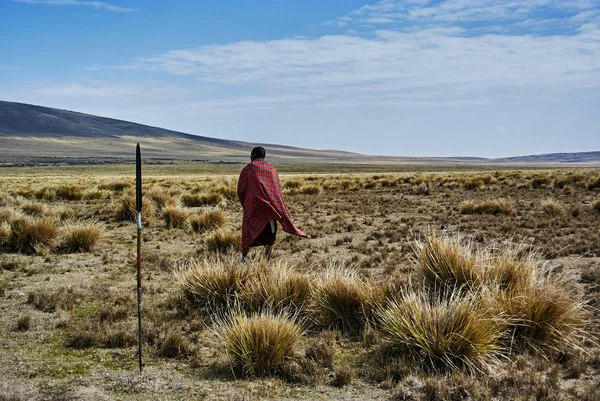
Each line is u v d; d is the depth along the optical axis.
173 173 130.50
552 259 11.20
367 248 12.86
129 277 10.16
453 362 5.65
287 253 12.66
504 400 4.89
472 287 6.96
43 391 5.08
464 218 18.61
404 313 6.20
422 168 190.25
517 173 49.66
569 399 4.85
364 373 5.59
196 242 14.59
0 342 6.49
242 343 5.71
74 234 13.10
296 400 4.94
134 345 6.48
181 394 5.07
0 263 11.15
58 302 8.14
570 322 6.39
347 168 184.00
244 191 9.18
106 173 125.44
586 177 37.34
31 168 158.00
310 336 6.86
